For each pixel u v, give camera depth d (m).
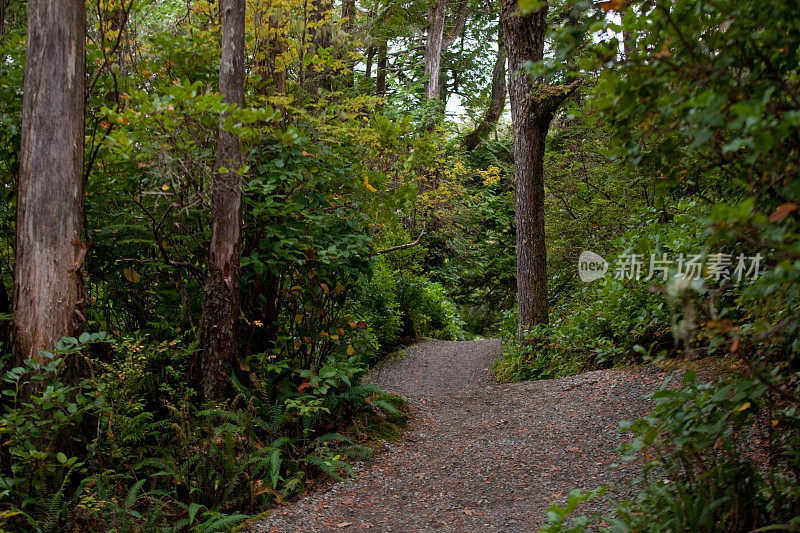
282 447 4.62
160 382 5.01
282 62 5.53
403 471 4.78
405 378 9.38
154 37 5.19
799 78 2.11
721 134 2.29
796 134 1.86
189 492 4.01
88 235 4.75
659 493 2.64
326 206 5.38
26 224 4.02
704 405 2.34
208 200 4.68
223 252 4.72
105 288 5.23
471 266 18.52
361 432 5.42
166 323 5.03
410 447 5.35
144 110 4.07
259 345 5.43
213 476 4.11
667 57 1.97
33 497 3.48
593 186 10.50
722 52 2.00
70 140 4.11
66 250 4.09
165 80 5.20
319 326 5.64
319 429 5.12
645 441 2.33
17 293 4.04
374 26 14.93
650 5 2.11
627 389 5.75
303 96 5.66
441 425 6.04
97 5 4.77
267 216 5.09
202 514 3.86
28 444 3.51
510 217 18.73
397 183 6.05
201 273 5.16
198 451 4.19
